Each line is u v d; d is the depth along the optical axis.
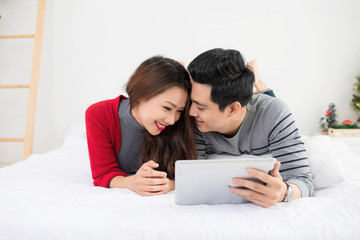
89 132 1.00
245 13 2.51
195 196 0.71
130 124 1.03
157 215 0.65
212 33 2.51
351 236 0.61
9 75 2.48
